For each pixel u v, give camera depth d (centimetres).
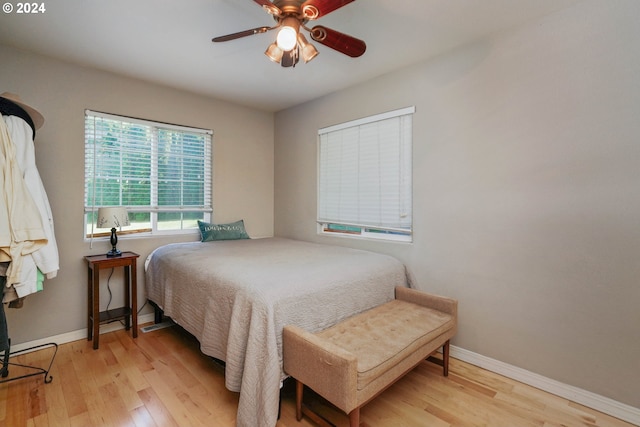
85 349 243
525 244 204
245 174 385
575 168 184
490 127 217
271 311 158
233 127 372
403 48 234
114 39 224
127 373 208
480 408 177
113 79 284
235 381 161
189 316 218
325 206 344
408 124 267
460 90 231
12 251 165
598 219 178
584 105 180
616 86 171
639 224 166
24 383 195
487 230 220
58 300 255
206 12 192
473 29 209
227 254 257
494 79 214
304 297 175
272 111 405
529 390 196
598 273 178
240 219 381
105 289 280
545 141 194
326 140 342
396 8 186
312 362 147
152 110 308
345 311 199
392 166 278
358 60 255
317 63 262
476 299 226
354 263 229
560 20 188
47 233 190
